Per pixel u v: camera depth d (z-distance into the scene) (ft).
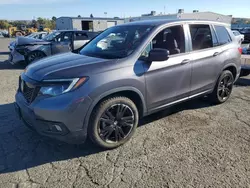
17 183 8.66
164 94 12.19
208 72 14.43
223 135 12.14
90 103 9.51
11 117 14.46
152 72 11.30
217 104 16.49
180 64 12.52
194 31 13.74
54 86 9.27
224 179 8.79
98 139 10.30
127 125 11.09
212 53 14.46
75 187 8.46
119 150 10.84
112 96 10.39
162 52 10.60
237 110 15.49
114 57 11.14
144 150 10.79
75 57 11.68
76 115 9.32
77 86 9.30
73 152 10.69
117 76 10.11
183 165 9.65
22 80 10.83
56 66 10.32
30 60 31.19
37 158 10.25
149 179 8.84
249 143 11.34
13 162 9.94
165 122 13.66
